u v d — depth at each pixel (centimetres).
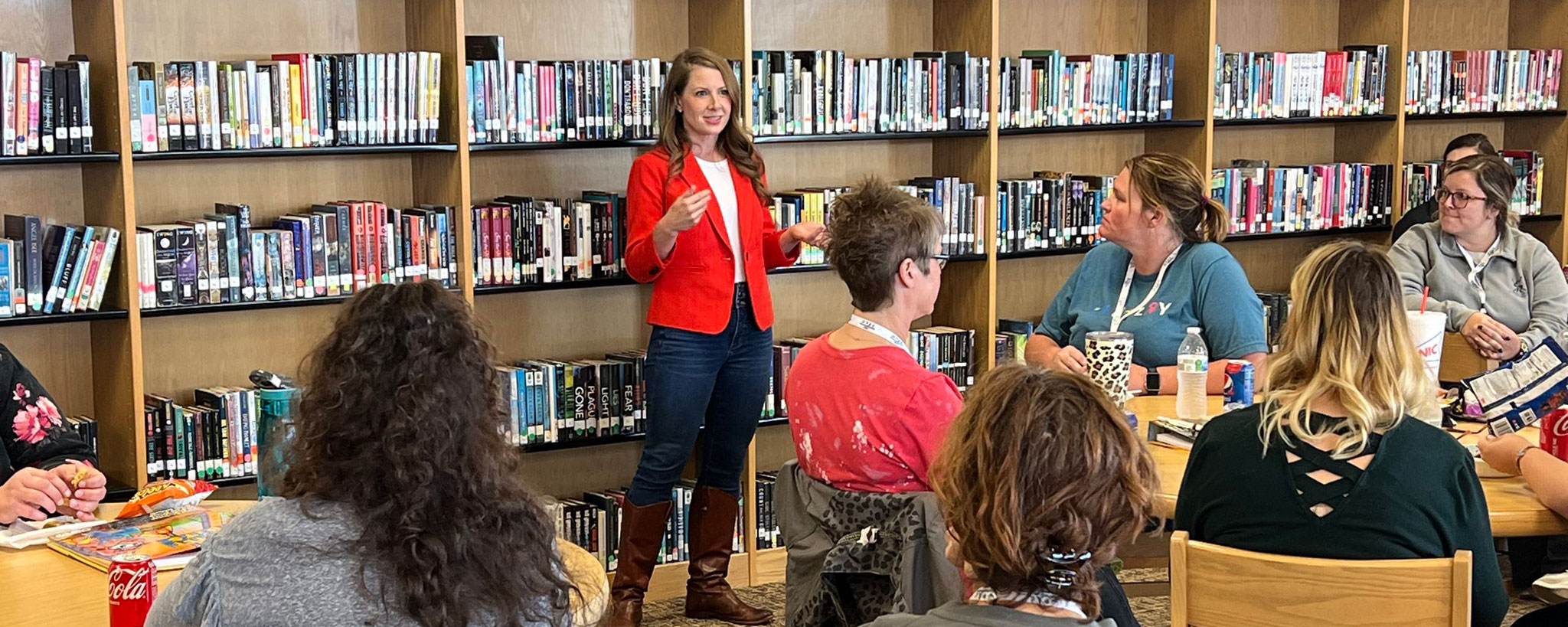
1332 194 519
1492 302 419
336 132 369
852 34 461
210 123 352
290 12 382
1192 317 332
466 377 149
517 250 396
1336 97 514
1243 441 217
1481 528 211
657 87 409
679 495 423
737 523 432
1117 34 501
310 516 143
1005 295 499
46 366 365
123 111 338
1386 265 215
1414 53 526
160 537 223
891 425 223
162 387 379
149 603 179
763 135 416
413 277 383
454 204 386
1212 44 479
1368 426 207
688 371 378
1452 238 427
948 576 209
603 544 420
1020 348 469
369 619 141
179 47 368
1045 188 470
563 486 435
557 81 396
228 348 388
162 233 350
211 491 245
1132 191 333
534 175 418
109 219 350
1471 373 382
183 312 353
